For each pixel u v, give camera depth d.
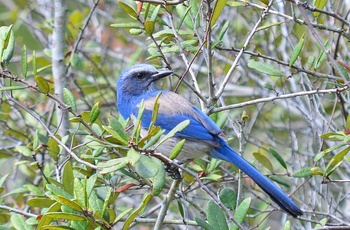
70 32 15.71
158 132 8.72
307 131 14.10
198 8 11.93
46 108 16.30
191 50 11.73
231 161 11.62
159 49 11.23
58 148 11.44
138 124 8.65
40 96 16.36
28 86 10.12
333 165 10.98
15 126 15.76
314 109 13.66
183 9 11.97
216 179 11.80
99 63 17.23
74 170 11.47
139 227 14.80
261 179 11.24
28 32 18.98
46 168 12.27
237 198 11.45
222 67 15.70
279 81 15.52
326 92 10.42
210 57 10.73
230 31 15.78
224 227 9.86
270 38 15.54
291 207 10.91
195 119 11.84
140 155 8.55
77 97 16.69
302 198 13.35
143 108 8.74
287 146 15.19
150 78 12.97
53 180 10.79
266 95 14.83
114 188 10.90
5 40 10.33
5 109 15.65
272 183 11.14
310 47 15.34
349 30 11.47
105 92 16.64
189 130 11.71
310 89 13.08
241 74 16.19
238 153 12.57
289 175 11.70
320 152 11.17
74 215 9.15
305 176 11.34
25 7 18.52
